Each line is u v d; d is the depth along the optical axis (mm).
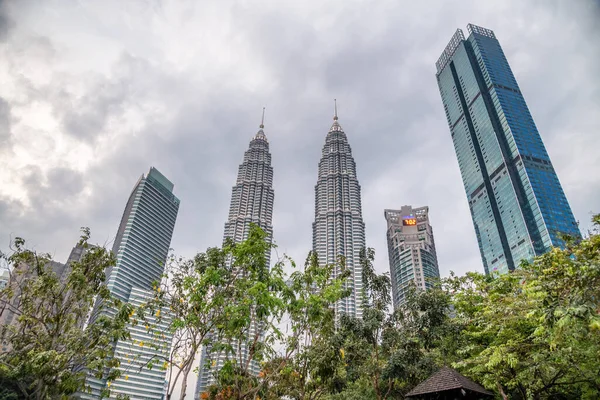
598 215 17828
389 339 28078
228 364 19797
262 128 190625
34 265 22281
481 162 176125
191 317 19938
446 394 17109
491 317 21641
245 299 20203
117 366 20344
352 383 29906
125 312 20656
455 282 30562
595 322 11547
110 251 23797
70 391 18672
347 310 104125
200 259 22438
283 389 27016
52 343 19859
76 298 21703
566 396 23406
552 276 14500
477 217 171625
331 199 157500
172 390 18844
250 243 21766
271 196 162750
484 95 182125
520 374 18734
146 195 110250
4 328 21656
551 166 155125
